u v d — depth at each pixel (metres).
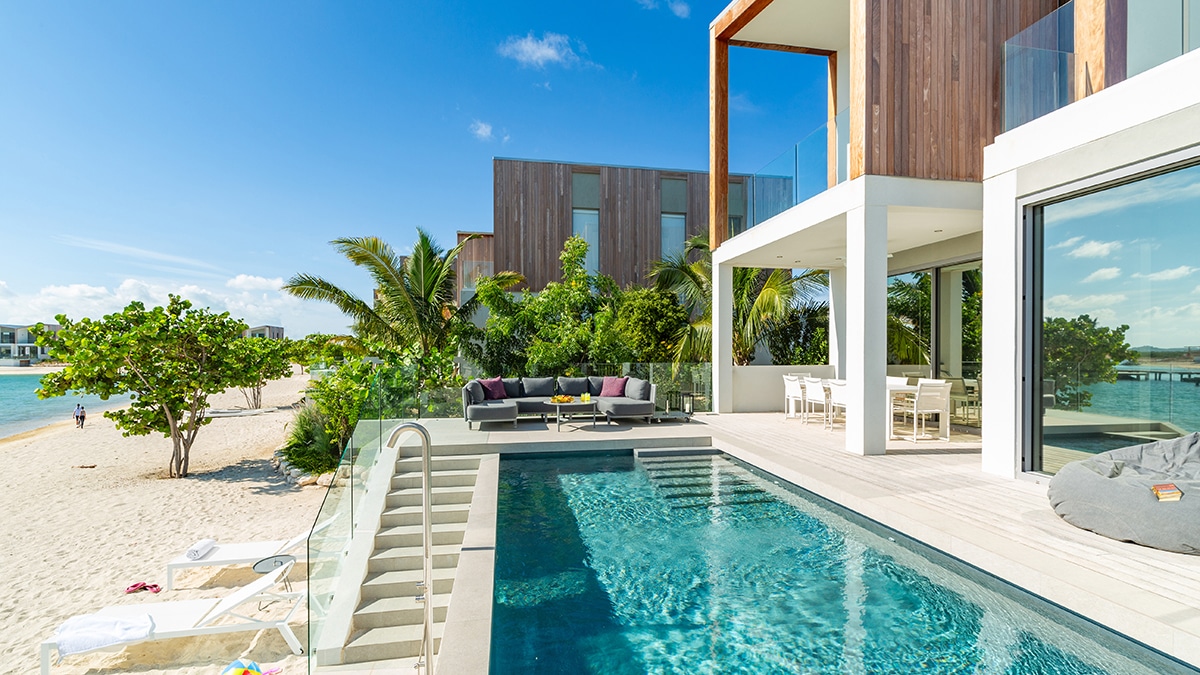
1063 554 3.74
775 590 4.10
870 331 7.05
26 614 5.32
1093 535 4.12
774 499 6.30
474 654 3.01
